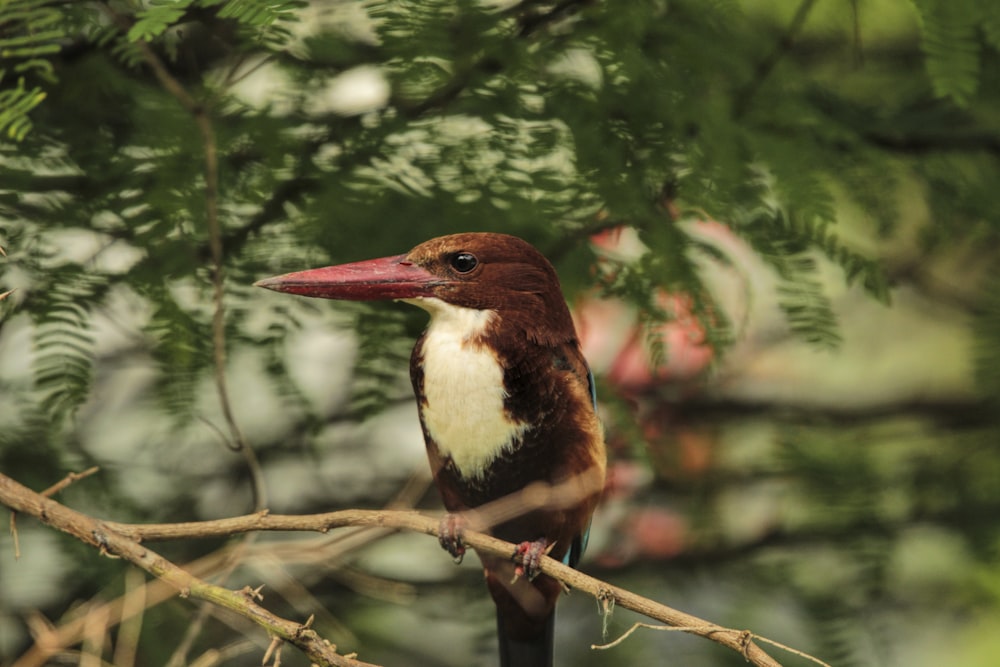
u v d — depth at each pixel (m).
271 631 5.68
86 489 8.65
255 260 7.89
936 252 9.51
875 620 10.02
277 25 7.21
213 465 9.74
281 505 9.95
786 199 7.31
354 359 8.66
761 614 10.03
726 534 10.28
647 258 7.60
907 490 10.70
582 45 7.83
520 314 7.56
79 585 8.81
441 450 7.64
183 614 8.30
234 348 7.93
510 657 7.76
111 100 7.95
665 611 5.87
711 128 7.49
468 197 7.80
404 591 9.02
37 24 6.49
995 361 9.65
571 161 7.78
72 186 7.74
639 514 10.23
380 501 10.14
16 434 8.44
